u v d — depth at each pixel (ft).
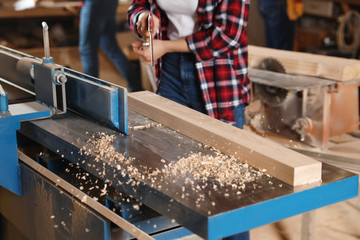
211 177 4.22
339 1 14.17
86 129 5.37
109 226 4.50
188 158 4.58
